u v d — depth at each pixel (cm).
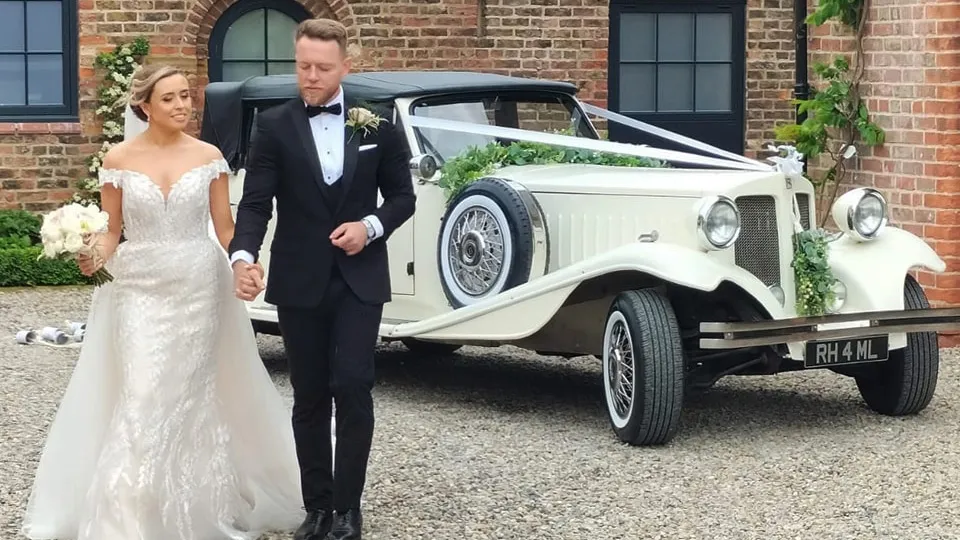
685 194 684
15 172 1231
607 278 702
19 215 1220
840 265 706
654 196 694
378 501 564
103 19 1239
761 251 690
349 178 495
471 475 605
